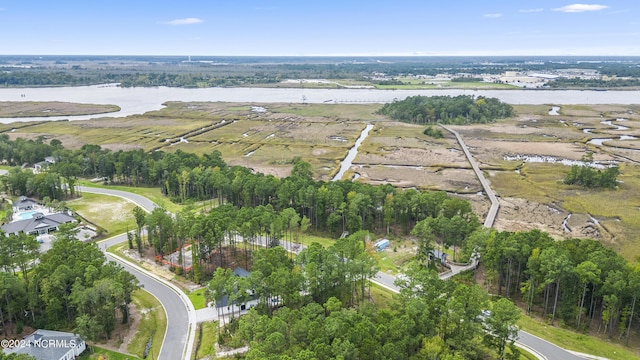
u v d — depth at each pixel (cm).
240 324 9075
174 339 9825
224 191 17962
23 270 11062
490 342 8794
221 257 13288
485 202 18862
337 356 7325
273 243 13788
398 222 16400
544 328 10412
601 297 10419
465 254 12850
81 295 9350
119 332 10075
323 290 10462
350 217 15300
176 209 18038
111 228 16162
